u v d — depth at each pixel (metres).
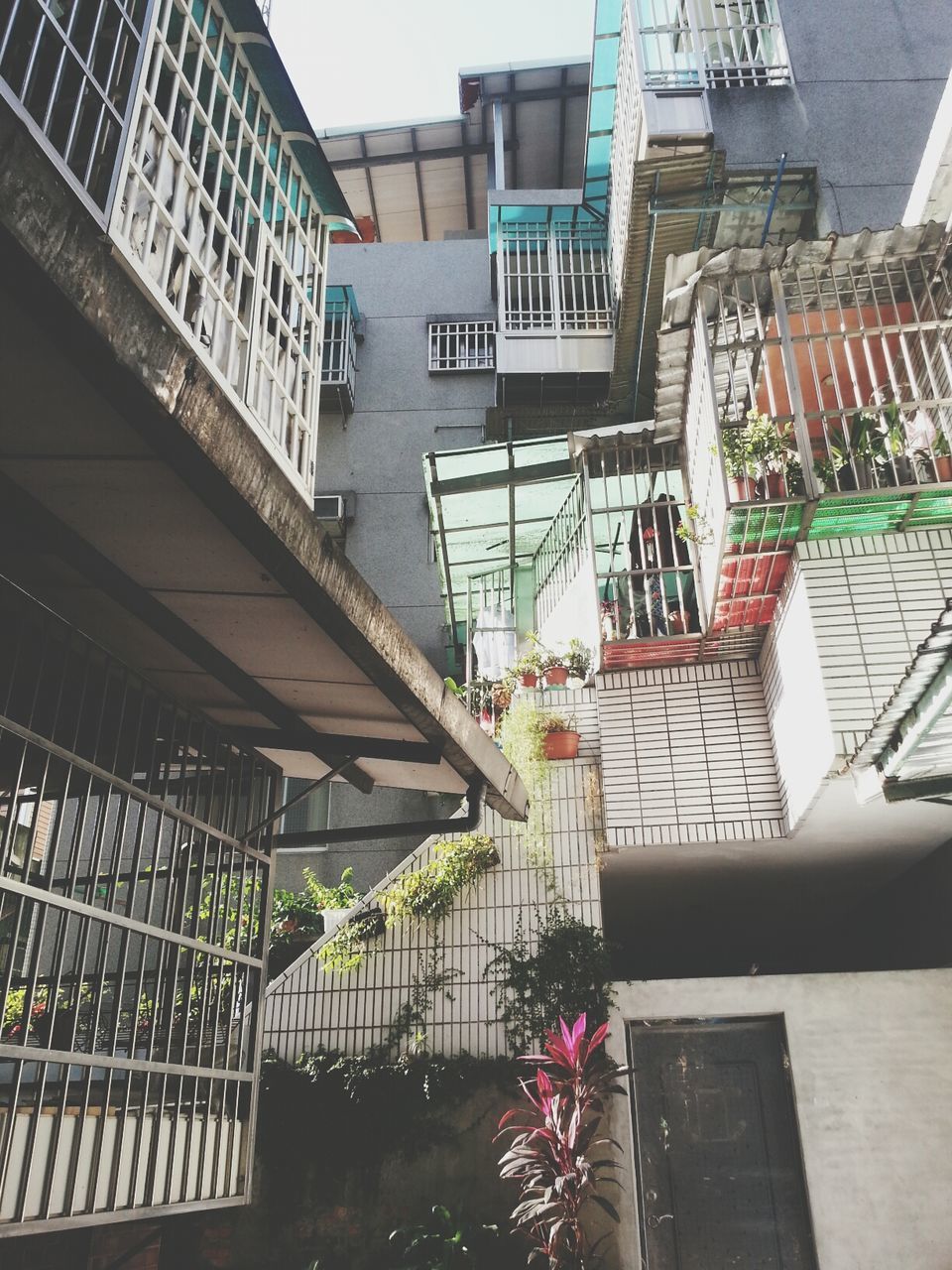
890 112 10.85
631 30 10.99
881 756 5.79
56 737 3.70
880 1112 6.75
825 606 6.76
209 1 4.73
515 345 13.38
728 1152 6.85
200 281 4.44
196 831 4.17
